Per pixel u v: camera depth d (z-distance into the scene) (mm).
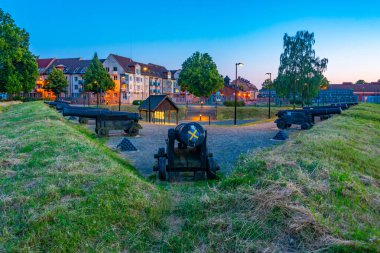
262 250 3607
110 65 70750
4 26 42688
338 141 10367
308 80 53000
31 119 17156
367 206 4809
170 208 5270
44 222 4113
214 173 8008
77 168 6645
